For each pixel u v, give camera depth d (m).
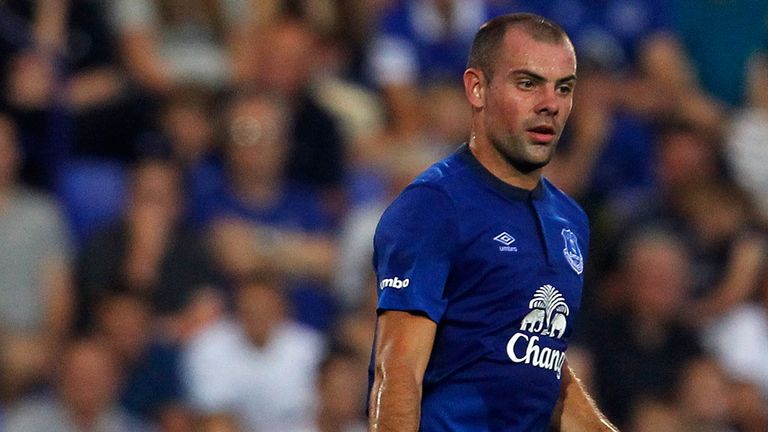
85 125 36.97
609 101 42.31
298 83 38.44
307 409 33.31
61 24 37.31
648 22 44.84
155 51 38.56
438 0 41.94
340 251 36.12
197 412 32.50
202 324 33.47
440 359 15.90
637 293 35.88
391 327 15.46
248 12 40.66
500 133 15.87
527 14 16.19
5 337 32.44
